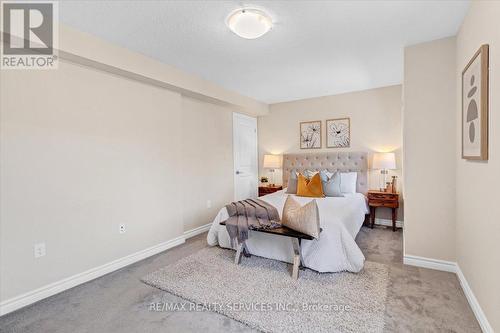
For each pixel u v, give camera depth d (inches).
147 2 72.3
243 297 81.7
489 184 62.1
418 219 102.0
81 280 94.2
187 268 103.7
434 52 97.4
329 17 81.0
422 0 72.9
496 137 58.0
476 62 68.5
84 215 95.8
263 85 155.3
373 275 94.7
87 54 89.4
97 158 100.0
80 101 94.6
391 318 70.3
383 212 164.9
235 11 77.4
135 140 114.3
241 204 122.4
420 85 100.3
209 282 91.7
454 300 78.5
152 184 121.9
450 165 96.0
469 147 75.3
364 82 151.2
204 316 73.4
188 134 149.2
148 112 120.0
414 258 103.3
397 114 158.9
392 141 161.2
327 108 181.9
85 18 80.3
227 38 94.6
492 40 60.0
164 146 128.0
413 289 84.8
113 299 83.0
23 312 76.4
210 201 165.8
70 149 91.7
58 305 79.9
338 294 82.4
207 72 131.8
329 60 116.6
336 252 95.1
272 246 109.1
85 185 96.1
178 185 135.7
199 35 92.2
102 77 101.7
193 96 147.2
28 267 81.1
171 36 92.7
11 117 77.9
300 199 138.9
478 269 69.9
